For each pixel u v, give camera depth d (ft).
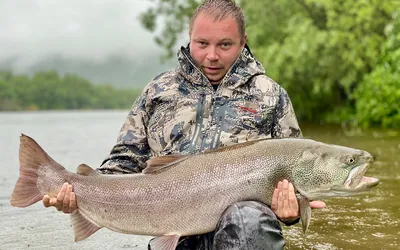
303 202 3.62
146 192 3.70
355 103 20.30
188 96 4.11
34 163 3.82
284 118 4.11
